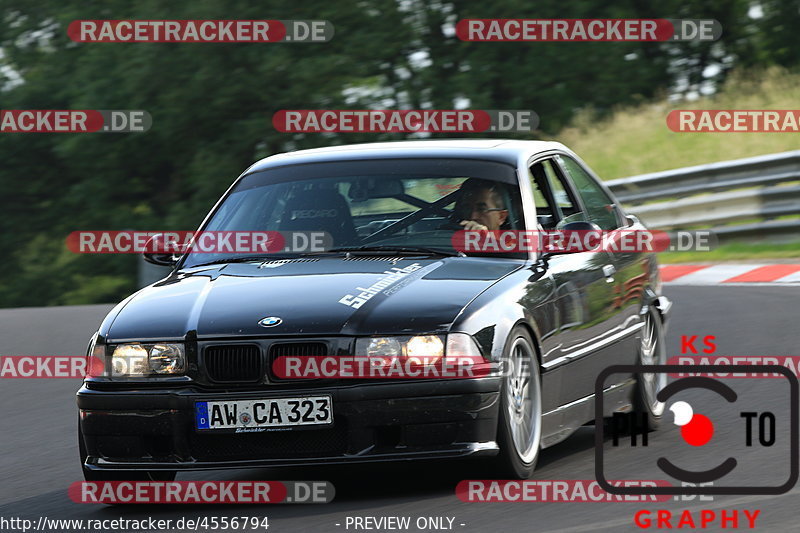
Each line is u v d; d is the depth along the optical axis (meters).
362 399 17.92
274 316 18.55
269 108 87.12
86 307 54.19
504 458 18.47
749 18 99.12
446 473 19.88
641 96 91.94
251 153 88.06
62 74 93.56
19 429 28.34
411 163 22.27
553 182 23.12
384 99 89.62
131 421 18.67
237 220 22.14
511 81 90.62
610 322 22.58
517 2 88.94
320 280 19.53
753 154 74.94
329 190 22.02
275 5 87.12
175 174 92.50
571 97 90.44
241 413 18.16
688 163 76.50
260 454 18.30
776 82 86.31
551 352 20.08
